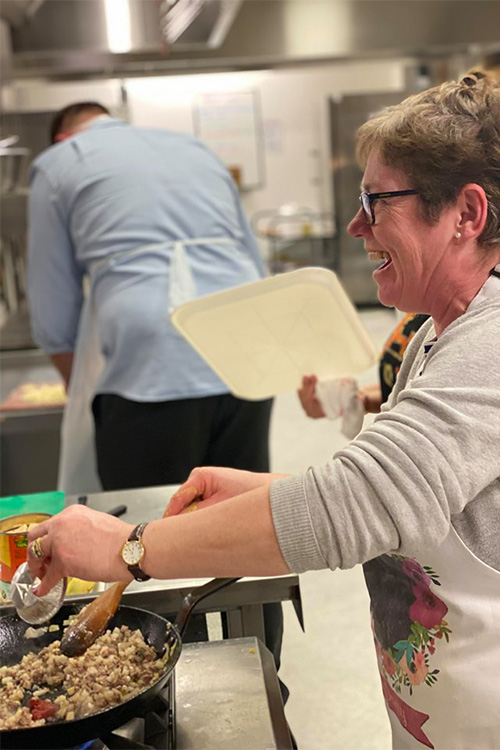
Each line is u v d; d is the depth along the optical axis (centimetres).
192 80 810
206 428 249
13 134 419
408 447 84
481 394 85
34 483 315
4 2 442
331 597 284
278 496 88
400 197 96
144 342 241
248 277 258
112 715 92
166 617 133
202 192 254
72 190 249
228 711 103
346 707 225
